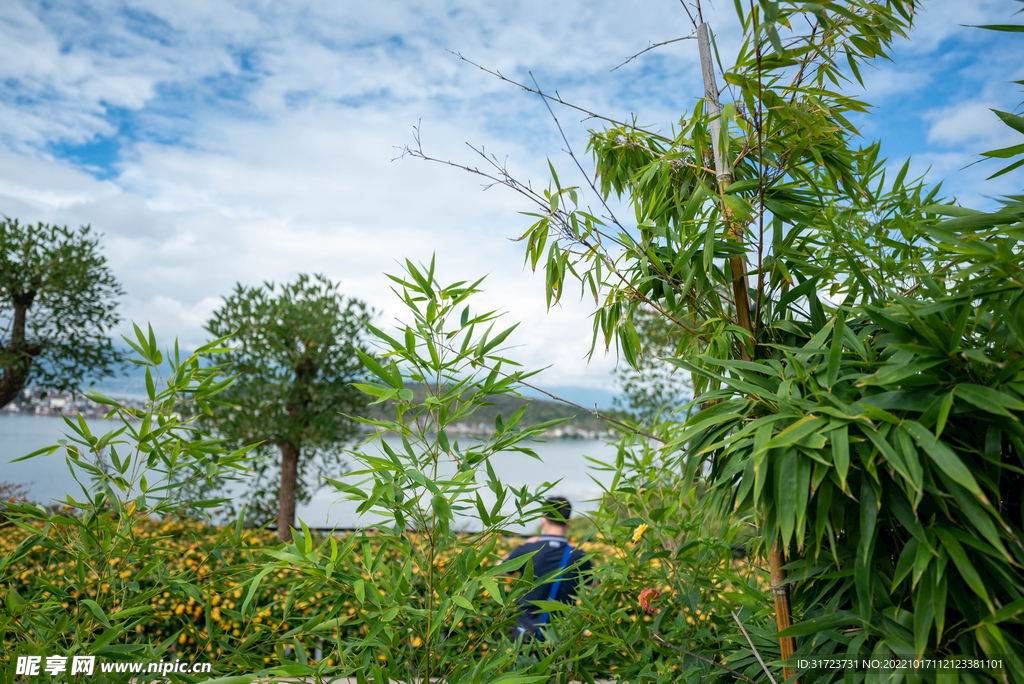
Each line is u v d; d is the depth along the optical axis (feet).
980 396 2.90
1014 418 2.76
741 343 4.67
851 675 3.36
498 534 4.58
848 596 3.84
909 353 3.22
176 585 4.91
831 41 4.74
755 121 4.51
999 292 3.04
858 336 3.93
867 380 3.15
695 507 5.56
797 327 4.46
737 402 3.68
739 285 4.64
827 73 5.43
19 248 18.99
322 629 4.56
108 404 4.79
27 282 18.83
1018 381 2.99
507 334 4.54
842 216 5.20
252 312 18.60
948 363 3.23
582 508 6.19
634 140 5.78
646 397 17.21
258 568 4.95
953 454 2.73
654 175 5.26
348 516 17.71
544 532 7.27
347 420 19.74
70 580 4.86
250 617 5.09
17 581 6.26
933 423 2.97
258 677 4.08
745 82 4.05
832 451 2.89
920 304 3.22
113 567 5.00
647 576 5.79
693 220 4.75
